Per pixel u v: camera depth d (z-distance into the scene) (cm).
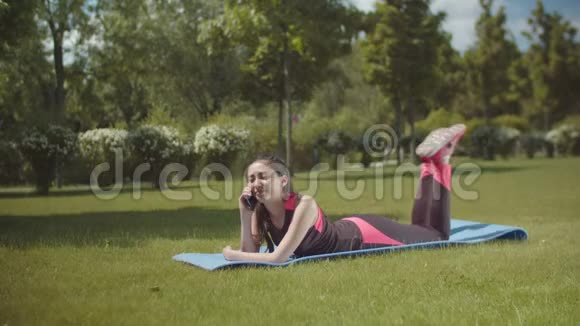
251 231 480
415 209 556
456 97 4578
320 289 365
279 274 409
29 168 1728
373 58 2620
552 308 312
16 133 1748
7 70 1709
